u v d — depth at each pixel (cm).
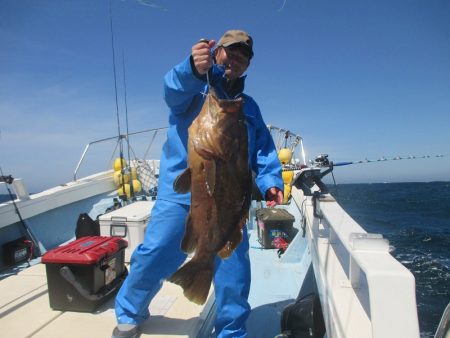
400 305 147
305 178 367
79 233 479
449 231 1745
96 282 322
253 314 365
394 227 1922
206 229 216
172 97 247
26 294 355
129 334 267
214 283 278
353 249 184
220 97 270
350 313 198
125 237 468
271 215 563
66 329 290
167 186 271
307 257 478
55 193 623
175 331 282
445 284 968
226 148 210
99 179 777
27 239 541
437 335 177
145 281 271
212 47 224
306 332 295
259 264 494
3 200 552
